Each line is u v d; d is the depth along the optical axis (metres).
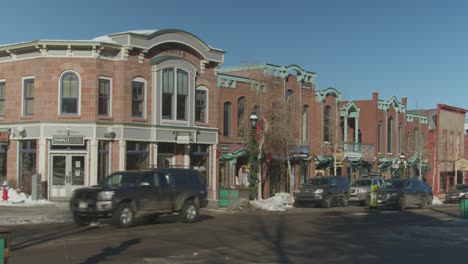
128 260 13.02
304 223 23.11
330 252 15.06
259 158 35.81
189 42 33.88
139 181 20.39
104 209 19.16
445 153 61.84
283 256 14.18
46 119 29.61
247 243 16.45
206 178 35.56
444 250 15.73
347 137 50.62
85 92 29.78
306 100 43.38
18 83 30.83
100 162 30.22
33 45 29.64
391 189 33.34
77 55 29.81
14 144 30.94
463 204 26.97
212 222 22.77
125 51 30.52
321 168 45.72
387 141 53.88
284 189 41.09
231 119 37.53
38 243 15.64
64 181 29.81
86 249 14.58
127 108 30.75
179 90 33.53
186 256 13.80
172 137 32.91
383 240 17.86
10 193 28.94
